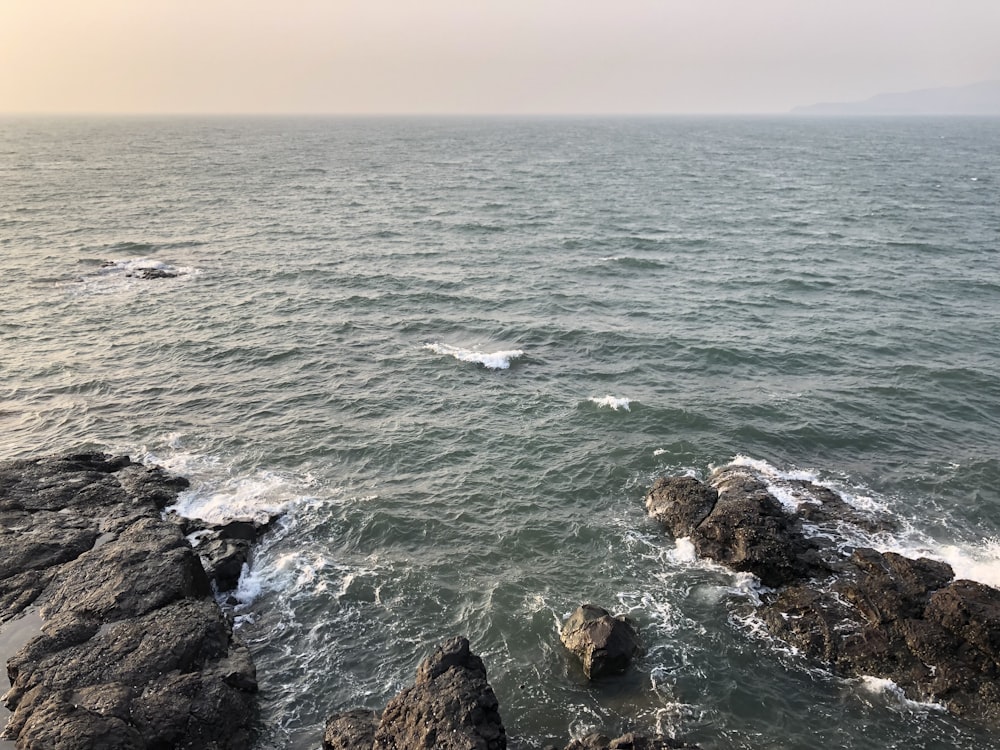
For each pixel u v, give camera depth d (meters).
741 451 27.98
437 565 21.97
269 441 29.06
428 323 42.69
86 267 53.59
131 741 14.25
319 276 52.22
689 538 22.28
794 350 37.97
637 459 27.64
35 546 20.25
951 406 31.45
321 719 16.64
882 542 21.84
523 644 18.77
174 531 21.00
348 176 116.00
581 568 21.77
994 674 16.47
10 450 27.97
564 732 16.14
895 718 16.27
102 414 31.16
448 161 149.38
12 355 37.25
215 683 16.22
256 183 103.50
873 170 126.50
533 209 82.88
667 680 17.52
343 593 20.64
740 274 53.16
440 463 27.72
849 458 27.47
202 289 49.00
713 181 111.19
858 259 57.06
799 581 20.09
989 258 56.53
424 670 15.52
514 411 31.83
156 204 82.00
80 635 17.00
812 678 17.45
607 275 53.47
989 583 19.64
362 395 33.31
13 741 14.48
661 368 36.19
